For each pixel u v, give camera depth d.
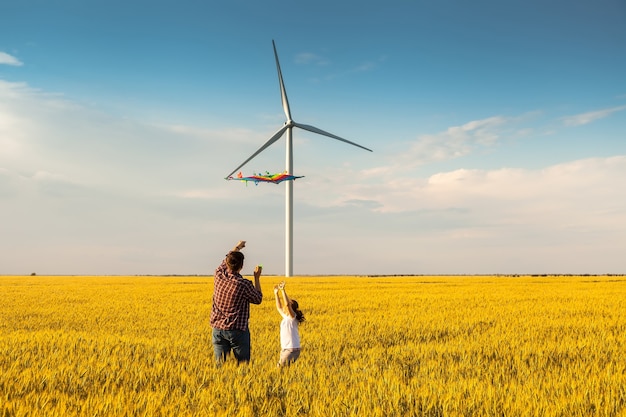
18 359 10.02
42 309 25.75
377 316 21.84
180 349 12.62
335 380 8.64
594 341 14.05
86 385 8.14
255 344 13.76
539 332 16.39
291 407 6.95
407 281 66.75
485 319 20.56
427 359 11.54
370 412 6.67
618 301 30.38
